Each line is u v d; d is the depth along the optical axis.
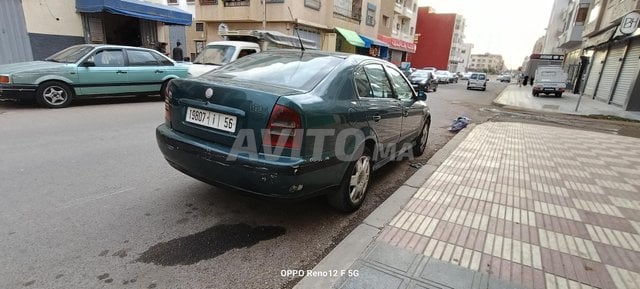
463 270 2.48
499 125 9.34
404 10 38.09
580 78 25.56
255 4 18.98
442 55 57.88
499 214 3.43
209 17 20.42
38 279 2.28
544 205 3.71
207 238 2.88
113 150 4.99
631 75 15.05
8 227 2.84
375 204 3.80
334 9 22.67
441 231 3.04
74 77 7.98
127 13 12.64
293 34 19.41
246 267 2.54
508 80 60.09
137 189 3.72
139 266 2.47
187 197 3.59
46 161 4.39
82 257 2.52
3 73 7.24
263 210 3.43
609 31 17.62
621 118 12.07
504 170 4.93
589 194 4.11
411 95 5.07
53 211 3.14
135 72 8.95
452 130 8.52
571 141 7.36
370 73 3.80
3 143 5.07
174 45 22.47
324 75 3.13
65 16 12.22
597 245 2.92
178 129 3.13
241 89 2.73
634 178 4.82
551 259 2.68
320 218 3.37
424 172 4.71
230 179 2.73
